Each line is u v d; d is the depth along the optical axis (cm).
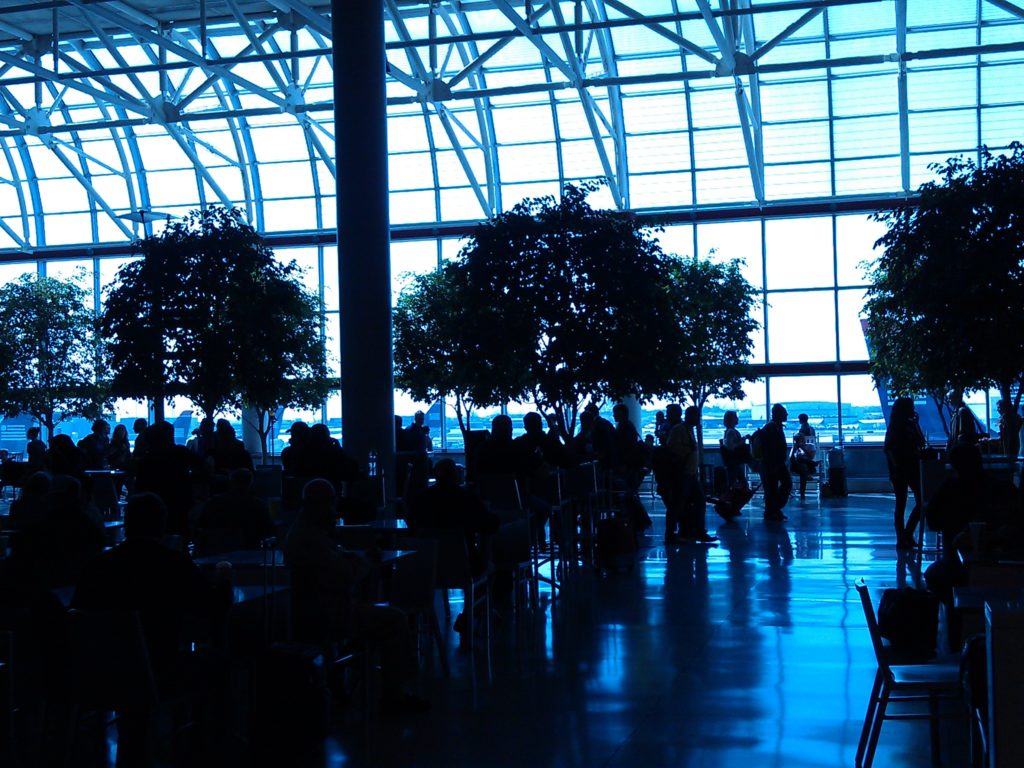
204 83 2186
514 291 1241
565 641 811
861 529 1536
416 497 799
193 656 539
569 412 1367
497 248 1261
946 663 523
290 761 537
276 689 543
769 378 2544
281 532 886
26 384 2212
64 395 2234
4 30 2452
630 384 1260
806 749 536
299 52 1881
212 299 1451
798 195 2486
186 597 514
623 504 1416
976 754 479
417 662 752
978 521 714
